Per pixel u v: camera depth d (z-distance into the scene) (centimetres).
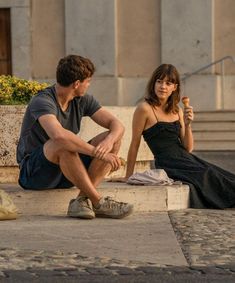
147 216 819
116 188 844
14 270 592
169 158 901
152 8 1892
